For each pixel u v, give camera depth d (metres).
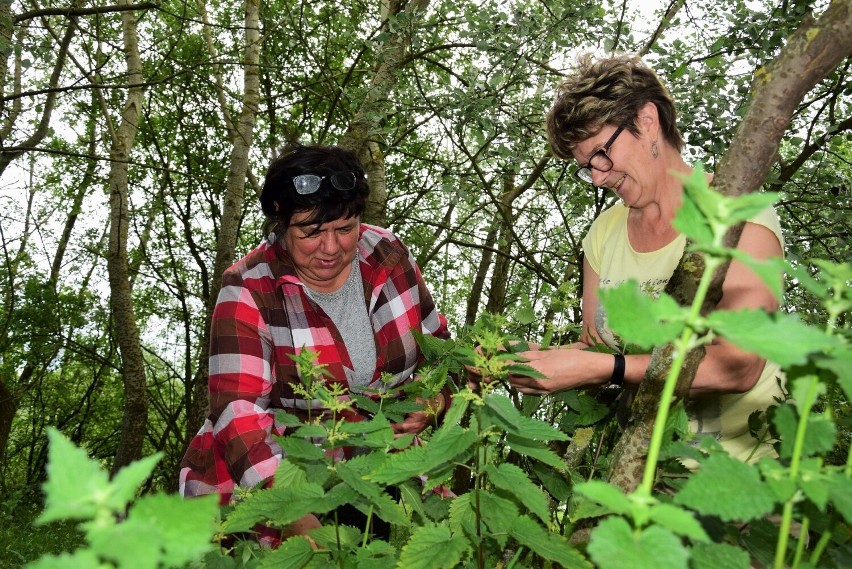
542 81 5.67
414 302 2.52
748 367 1.67
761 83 0.98
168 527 0.44
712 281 1.02
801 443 0.63
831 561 0.92
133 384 9.66
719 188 0.99
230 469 1.97
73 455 0.45
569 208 6.45
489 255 8.97
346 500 1.18
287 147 2.23
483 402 1.02
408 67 6.24
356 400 1.63
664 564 0.50
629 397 1.80
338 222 2.17
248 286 2.26
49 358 13.44
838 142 4.86
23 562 6.59
